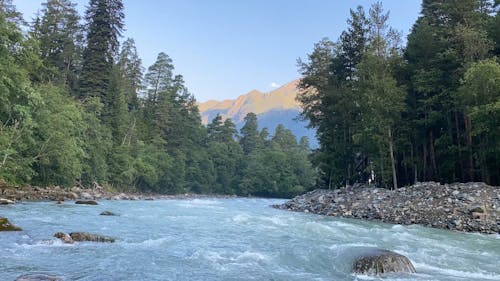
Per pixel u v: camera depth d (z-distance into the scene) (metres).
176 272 9.00
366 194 34.06
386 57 40.03
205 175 93.38
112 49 58.25
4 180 30.66
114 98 58.97
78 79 56.09
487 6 42.56
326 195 38.16
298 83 50.38
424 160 40.28
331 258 11.43
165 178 74.88
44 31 56.69
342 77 47.69
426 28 40.38
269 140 129.25
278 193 105.75
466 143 35.81
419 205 27.70
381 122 36.91
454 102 34.38
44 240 11.62
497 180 35.12
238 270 9.57
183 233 15.35
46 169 37.84
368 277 9.49
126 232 14.76
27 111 32.38
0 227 12.95
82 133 46.44
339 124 47.00
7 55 31.75
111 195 42.28
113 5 57.25
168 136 81.75
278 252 12.16
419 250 13.77
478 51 33.59
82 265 9.10
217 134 110.75
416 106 41.47
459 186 29.08
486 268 11.19
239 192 104.38
